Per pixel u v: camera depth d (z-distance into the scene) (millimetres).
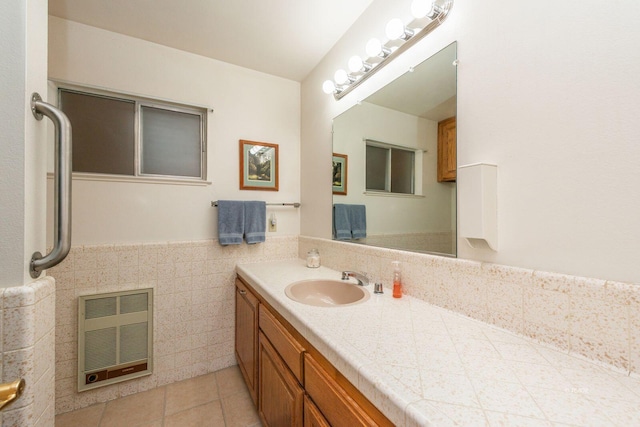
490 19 893
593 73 660
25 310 688
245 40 1768
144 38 1745
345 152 1726
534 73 776
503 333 819
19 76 705
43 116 805
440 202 1086
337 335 811
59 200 749
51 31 1533
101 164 1678
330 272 1713
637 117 594
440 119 1089
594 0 658
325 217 1929
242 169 2045
